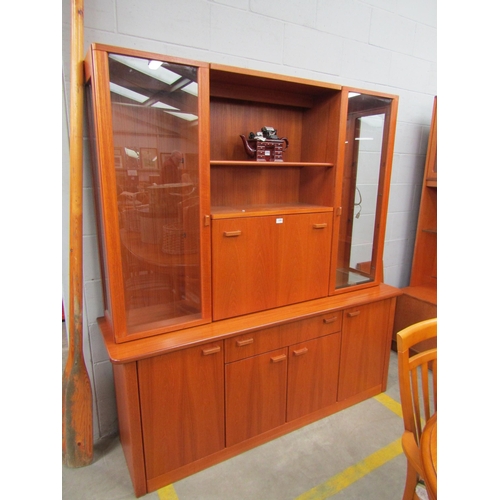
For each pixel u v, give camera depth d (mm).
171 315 1674
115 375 1700
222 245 1607
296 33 1981
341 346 1990
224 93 1716
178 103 1457
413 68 2566
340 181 1905
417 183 2893
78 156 1438
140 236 1544
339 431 1944
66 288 1708
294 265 1841
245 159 1911
